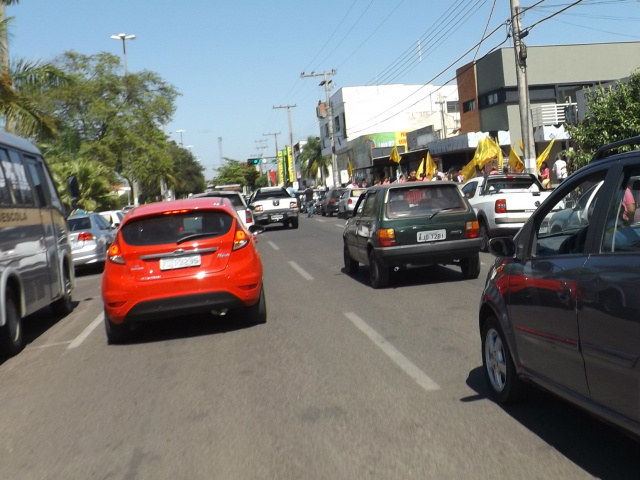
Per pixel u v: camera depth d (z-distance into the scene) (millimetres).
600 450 4555
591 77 40312
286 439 5113
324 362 7273
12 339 8844
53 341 9727
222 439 5207
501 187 17078
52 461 5043
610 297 3881
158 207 9070
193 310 8695
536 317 4766
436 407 5617
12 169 9602
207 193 23375
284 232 28859
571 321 4293
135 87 43344
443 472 4355
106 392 6773
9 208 9031
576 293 4227
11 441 5562
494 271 5613
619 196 4156
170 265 8648
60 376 7602
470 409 5516
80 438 5492
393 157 38781
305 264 16453
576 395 4363
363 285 12562
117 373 7488
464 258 12094
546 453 4551
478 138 36719
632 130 19453
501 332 5441
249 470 4594
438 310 9727
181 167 88312
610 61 40531
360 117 74625
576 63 40156
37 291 10016
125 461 4922
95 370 7719
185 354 8109
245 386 6586
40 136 19688
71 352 8812
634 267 3768
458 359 7055
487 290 5629
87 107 41531
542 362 4758
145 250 8633
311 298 11500
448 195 11953
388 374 6664
